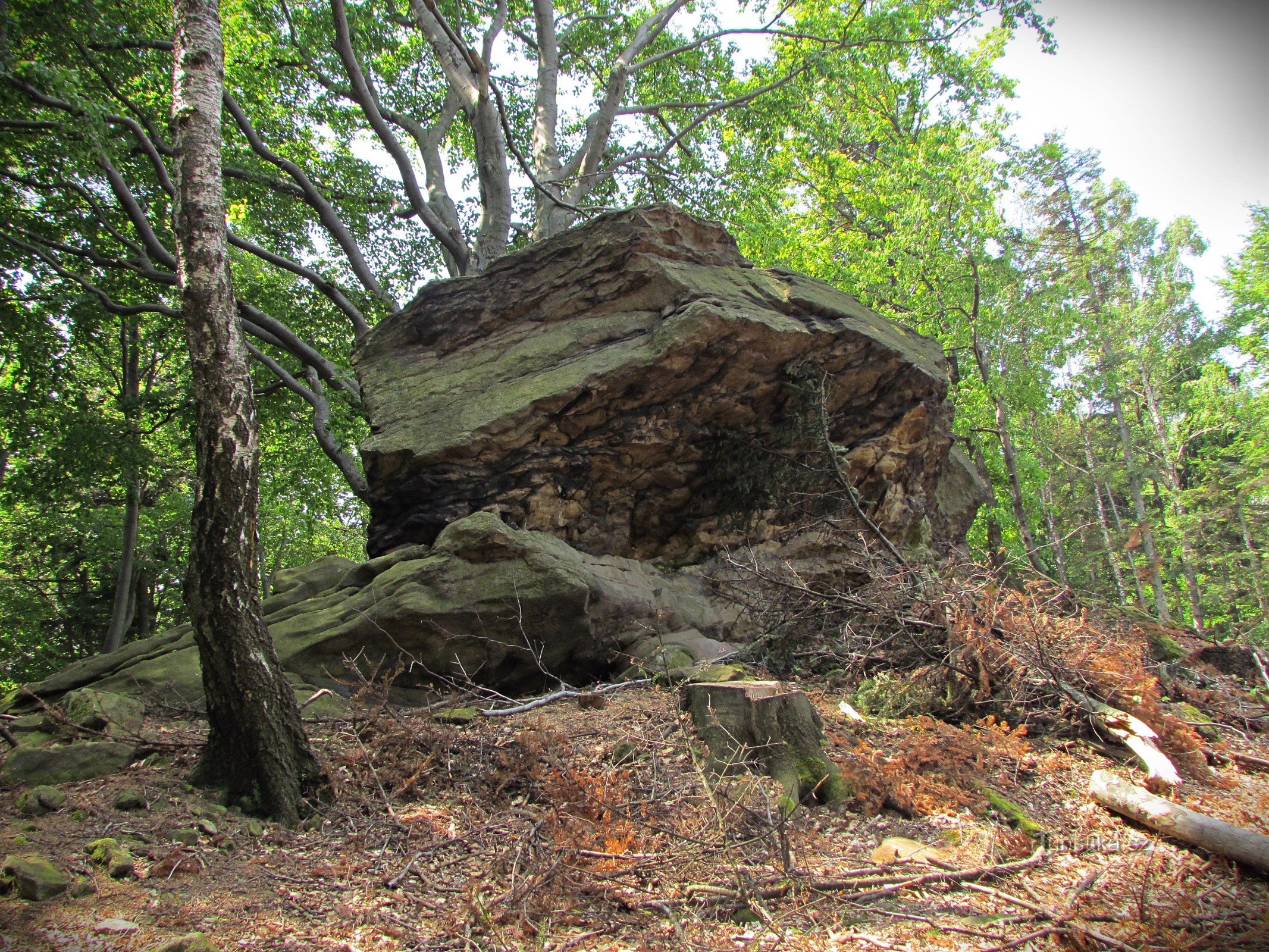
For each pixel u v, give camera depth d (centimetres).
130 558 1958
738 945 354
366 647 738
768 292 1031
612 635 852
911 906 402
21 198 1580
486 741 556
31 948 298
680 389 965
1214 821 470
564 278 1012
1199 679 938
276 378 1906
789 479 1058
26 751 498
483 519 799
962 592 725
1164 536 2778
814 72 2042
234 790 470
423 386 989
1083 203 3469
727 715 555
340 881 392
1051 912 397
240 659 473
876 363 1081
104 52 1436
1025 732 643
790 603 853
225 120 1786
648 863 413
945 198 1900
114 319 1867
